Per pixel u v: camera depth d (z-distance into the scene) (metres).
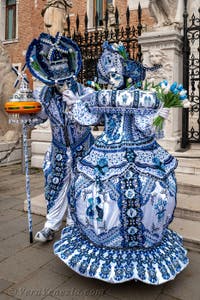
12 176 7.45
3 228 4.31
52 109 3.60
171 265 2.88
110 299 2.83
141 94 2.87
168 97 2.92
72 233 3.27
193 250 3.66
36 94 3.72
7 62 9.18
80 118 3.11
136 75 3.16
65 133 3.62
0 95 8.79
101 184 2.82
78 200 2.96
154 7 6.21
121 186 2.78
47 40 3.47
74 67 3.62
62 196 3.78
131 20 13.73
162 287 2.99
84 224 2.95
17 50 19.20
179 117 6.33
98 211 2.81
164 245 3.04
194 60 6.73
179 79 6.26
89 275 2.82
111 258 2.84
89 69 7.39
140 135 2.98
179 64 6.23
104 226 2.83
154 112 2.90
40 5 18.12
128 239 2.83
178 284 3.04
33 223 4.47
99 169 2.87
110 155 2.90
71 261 2.96
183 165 5.36
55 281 3.09
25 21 18.83
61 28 7.84
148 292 2.92
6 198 5.69
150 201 2.80
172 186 2.99
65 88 3.56
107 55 3.14
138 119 2.89
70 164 3.70
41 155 8.12
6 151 8.63
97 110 3.03
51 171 3.74
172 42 5.90
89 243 3.02
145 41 6.07
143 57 6.16
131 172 2.81
